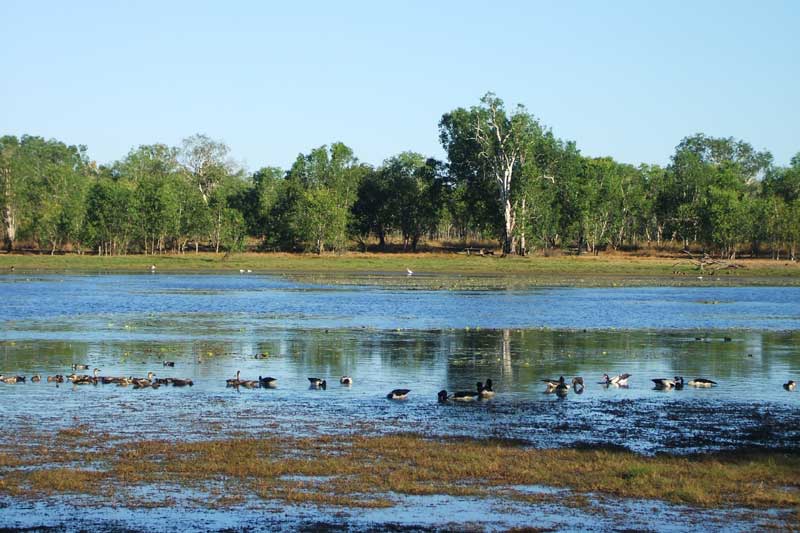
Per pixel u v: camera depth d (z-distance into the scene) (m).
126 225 133.62
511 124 125.81
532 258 128.88
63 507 18.66
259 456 22.44
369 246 161.12
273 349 42.78
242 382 32.62
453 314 60.84
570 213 137.88
